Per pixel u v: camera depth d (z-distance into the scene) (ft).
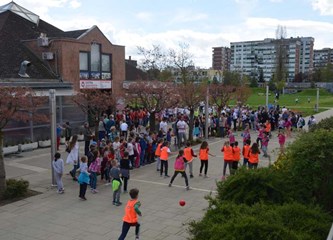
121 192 47.75
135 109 101.71
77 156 53.67
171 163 65.82
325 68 414.82
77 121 91.97
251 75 471.62
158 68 179.63
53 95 49.14
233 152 53.11
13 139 73.97
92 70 102.01
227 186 27.61
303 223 21.26
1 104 43.50
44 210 41.34
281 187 26.89
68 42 93.20
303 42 597.93
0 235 34.76
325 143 27.37
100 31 103.71
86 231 35.63
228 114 104.78
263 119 107.34
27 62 82.02
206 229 21.76
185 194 47.32
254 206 23.27
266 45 605.31
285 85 321.73
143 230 35.70
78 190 48.67
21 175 55.72
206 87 93.66
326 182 27.61
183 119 84.94
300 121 102.12
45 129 80.53
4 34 91.15
